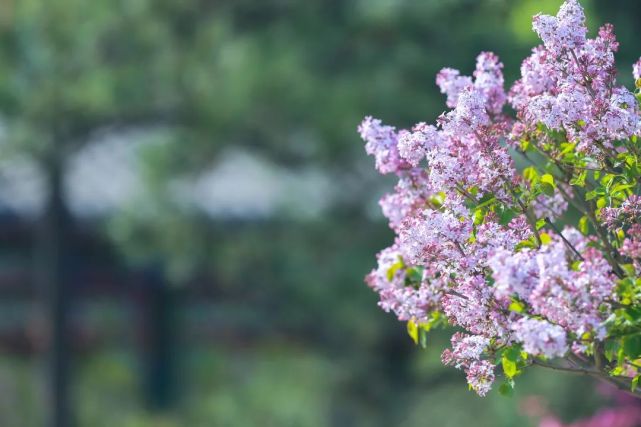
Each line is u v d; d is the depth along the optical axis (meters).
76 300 21.17
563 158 4.60
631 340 4.06
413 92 13.22
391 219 5.02
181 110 14.66
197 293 20.53
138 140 16.47
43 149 15.66
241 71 13.70
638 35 11.95
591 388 11.60
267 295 15.88
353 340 15.49
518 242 4.35
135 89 14.50
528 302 4.23
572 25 4.46
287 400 19.30
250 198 16.00
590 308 3.93
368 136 4.98
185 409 21.09
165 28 14.27
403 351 15.17
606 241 4.55
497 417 12.66
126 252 15.47
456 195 4.51
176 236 15.06
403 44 13.19
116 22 14.18
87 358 21.78
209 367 20.98
